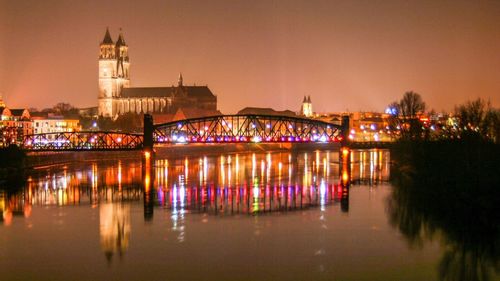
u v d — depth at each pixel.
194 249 100.81
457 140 170.25
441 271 89.62
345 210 133.75
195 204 143.62
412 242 104.94
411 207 136.50
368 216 126.44
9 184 184.62
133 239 107.62
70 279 86.88
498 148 154.62
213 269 90.62
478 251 98.94
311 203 144.12
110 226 118.06
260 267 91.62
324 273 89.00
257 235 110.19
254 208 137.50
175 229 115.25
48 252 99.94
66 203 146.00
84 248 102.00
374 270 89.94
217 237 108.75
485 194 130.62
